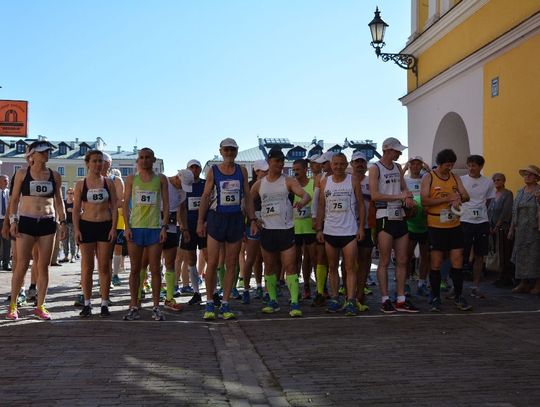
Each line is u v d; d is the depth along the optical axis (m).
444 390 4.27
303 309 8.05
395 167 7.70
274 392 4.26
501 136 12.15
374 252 16.95
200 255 10.77
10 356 5.22
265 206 7.56
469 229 8.82
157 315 7.16
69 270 14.32
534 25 10.77
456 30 14.26
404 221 7.64
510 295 9.15
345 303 7.87
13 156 82.12
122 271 14.02
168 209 7.25
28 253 7.09
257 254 9.19
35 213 7.07
